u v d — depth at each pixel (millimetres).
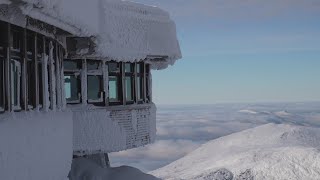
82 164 21344
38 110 9844
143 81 20047
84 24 9906
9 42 8164
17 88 8828
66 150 11352
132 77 19312
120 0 18359
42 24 9812
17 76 8828
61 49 12875
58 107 11922
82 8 9719
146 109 19922
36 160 8461
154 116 20750
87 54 15547
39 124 8812
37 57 10148
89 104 17656
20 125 7707
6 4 7426
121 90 18672
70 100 17406
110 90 18359
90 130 17438
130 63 19234
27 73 9406
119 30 17734
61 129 10781
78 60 17500
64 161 11016
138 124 19312
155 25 19422
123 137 18469
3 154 6820
